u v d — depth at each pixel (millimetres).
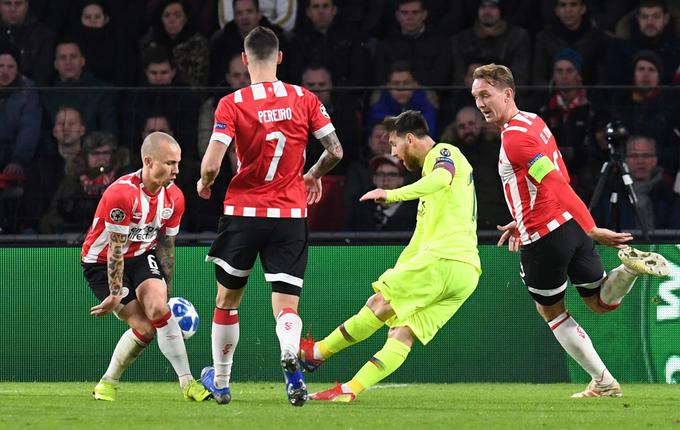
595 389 25547
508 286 31938
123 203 22266
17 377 32406
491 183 33688
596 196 32344
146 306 23219
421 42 40750
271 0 42062
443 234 23250
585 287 24578
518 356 31875
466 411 20688
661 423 18047
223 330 21766
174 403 22578
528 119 23312
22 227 33875
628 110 33969
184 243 32781
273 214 20406
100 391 23891
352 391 22938
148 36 42312
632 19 40969
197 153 34062
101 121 34125
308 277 32156
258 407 21266
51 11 42344
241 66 40906
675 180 33875
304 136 20703
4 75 41344
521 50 40594
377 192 21391
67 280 32438
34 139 34094
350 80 40688
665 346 31516
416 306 22984
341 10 42031
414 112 23797
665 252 31562
